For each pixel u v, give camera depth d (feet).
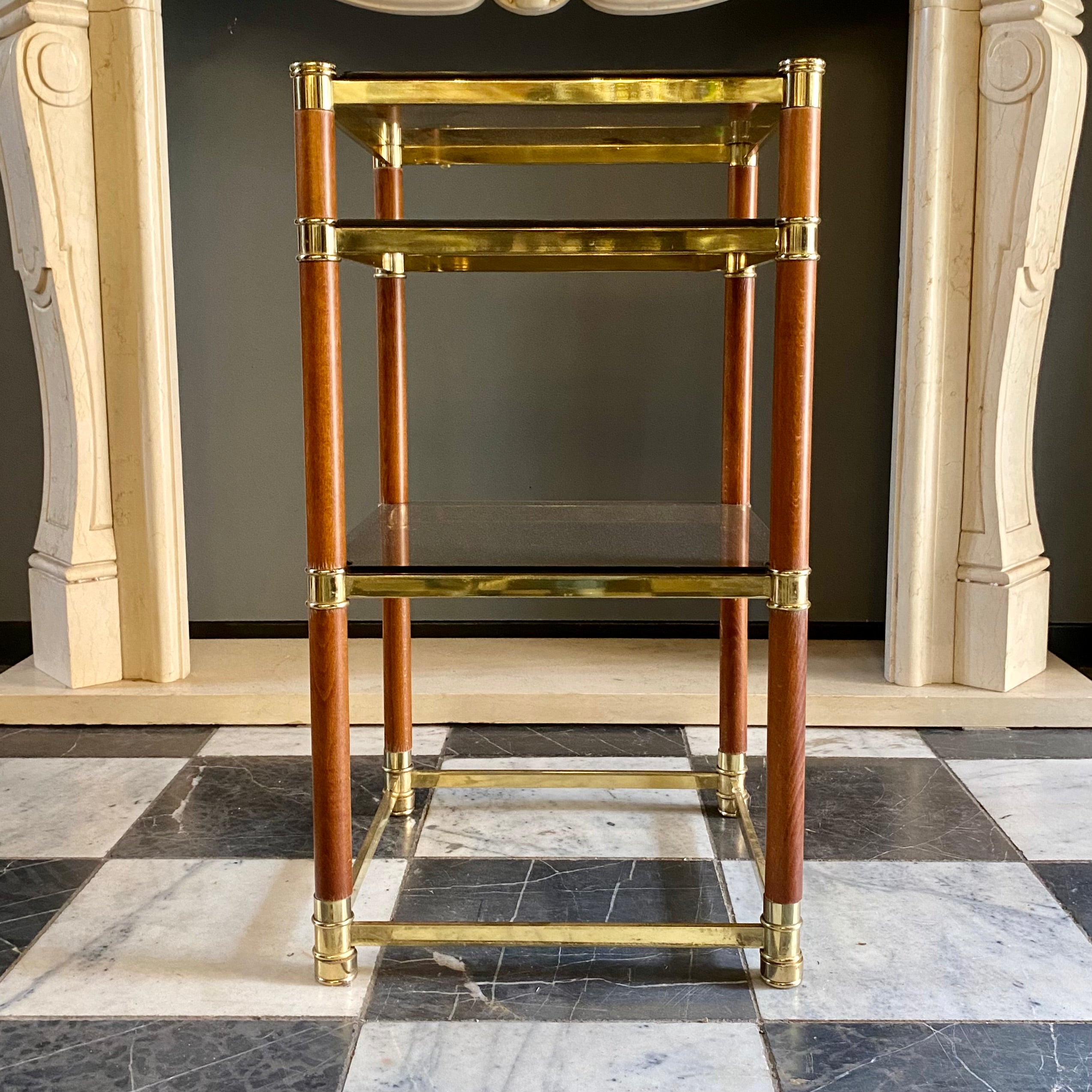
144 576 7.47
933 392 7.11
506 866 5.38
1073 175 7.18
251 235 8.29
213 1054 3.95
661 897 5.06
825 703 7.24
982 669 7.33
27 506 8.61
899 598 7.34
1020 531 7.45
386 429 5.87
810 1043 4.02
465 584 4.26
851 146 8.13
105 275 7.19
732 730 5.90
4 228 8.27
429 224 4.08
